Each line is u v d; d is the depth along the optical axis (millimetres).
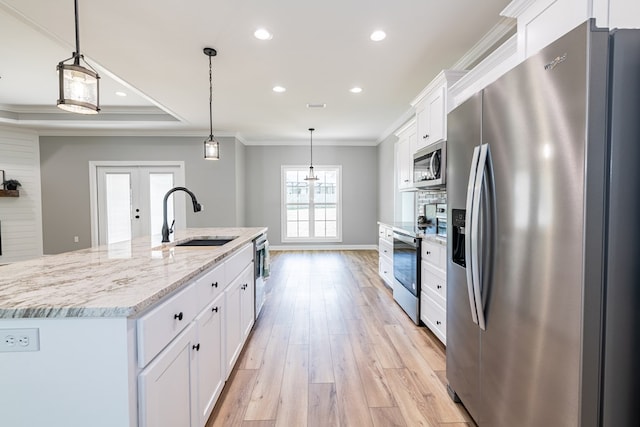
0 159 5598
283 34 2578
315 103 4406
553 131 997
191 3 2168
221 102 4332
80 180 6094
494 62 2082
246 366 2252
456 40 2689
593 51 882
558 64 976
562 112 962
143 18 2336
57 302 963
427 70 3301
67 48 2789
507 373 1245
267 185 7348
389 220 6246
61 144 6059
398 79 3537
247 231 3283
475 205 1345
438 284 2537
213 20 2375
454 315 1765
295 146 7344
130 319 958
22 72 3641
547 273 1029
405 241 3287
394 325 3000
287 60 3047
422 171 3176
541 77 1042
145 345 997
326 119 5305
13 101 4855
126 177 6191
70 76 1528
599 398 922
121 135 6105
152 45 2742
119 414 937
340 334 2799
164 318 1128
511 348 1216
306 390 1962
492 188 1308
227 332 1962
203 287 1557
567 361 959
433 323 2650
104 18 2330
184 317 1318
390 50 2859
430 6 2223
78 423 941
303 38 2645
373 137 6938
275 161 7336
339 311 3379
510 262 1204
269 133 6461
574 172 926
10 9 2211
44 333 931
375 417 1714
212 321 1674
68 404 940
